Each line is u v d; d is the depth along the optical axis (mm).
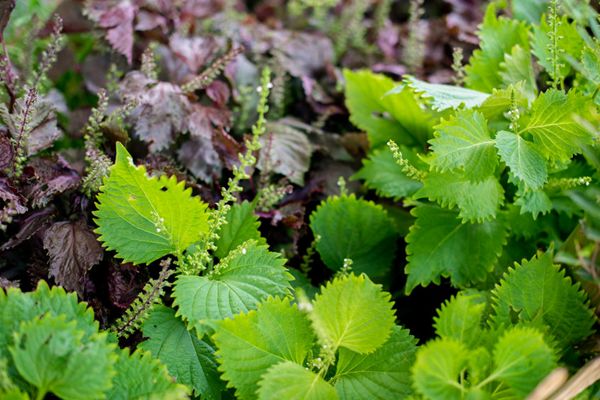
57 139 976
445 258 906
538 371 795
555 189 916
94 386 775
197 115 991
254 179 1013
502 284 859
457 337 816
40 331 773
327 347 830
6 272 915
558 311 857
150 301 847
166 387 805
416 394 814
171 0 1097
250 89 1062
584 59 897
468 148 856
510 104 887
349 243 970
